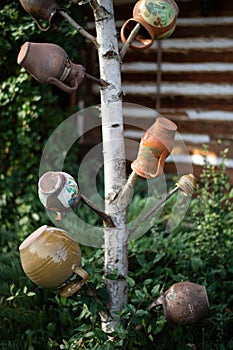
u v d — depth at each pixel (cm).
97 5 237
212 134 618
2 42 465
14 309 338
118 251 253
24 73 474
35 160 501
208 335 299
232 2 597
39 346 312
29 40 464
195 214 403
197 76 623
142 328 277
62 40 473
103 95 243
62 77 225
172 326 291
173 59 629
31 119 489
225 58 610
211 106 619
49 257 233
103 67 241
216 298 325
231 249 358
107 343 250
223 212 392
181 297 245
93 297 254
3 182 503
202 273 339
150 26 234
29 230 464
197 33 616
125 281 258
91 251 393
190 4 614
